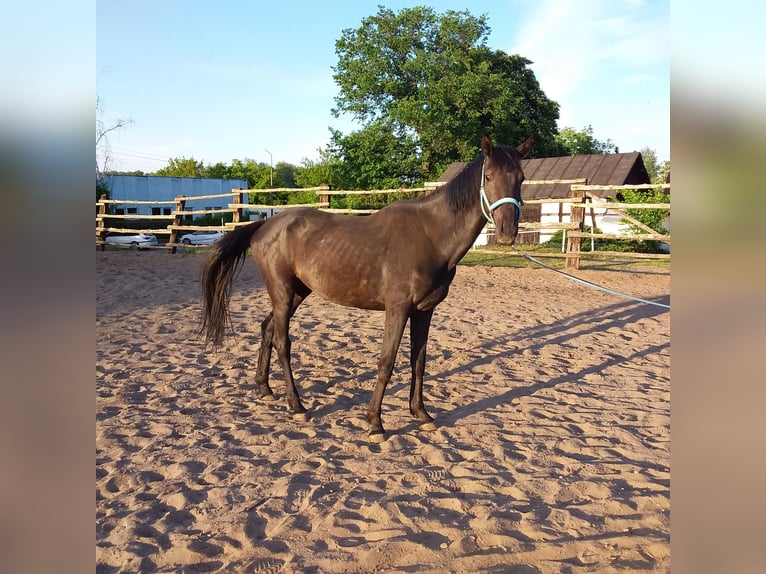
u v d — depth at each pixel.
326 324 7.15
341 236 3.91
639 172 22.78
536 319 7.63
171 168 55.06
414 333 4.04
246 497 2.99
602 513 2.83
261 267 4.38
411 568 2.38
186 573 2.34
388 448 3.67
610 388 4.98
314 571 2.36
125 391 4.62
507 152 3.49
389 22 30.02
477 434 3.92
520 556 2.45
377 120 29.70
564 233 15.34
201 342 6.29
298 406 4.20
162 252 15.48
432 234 3.72
